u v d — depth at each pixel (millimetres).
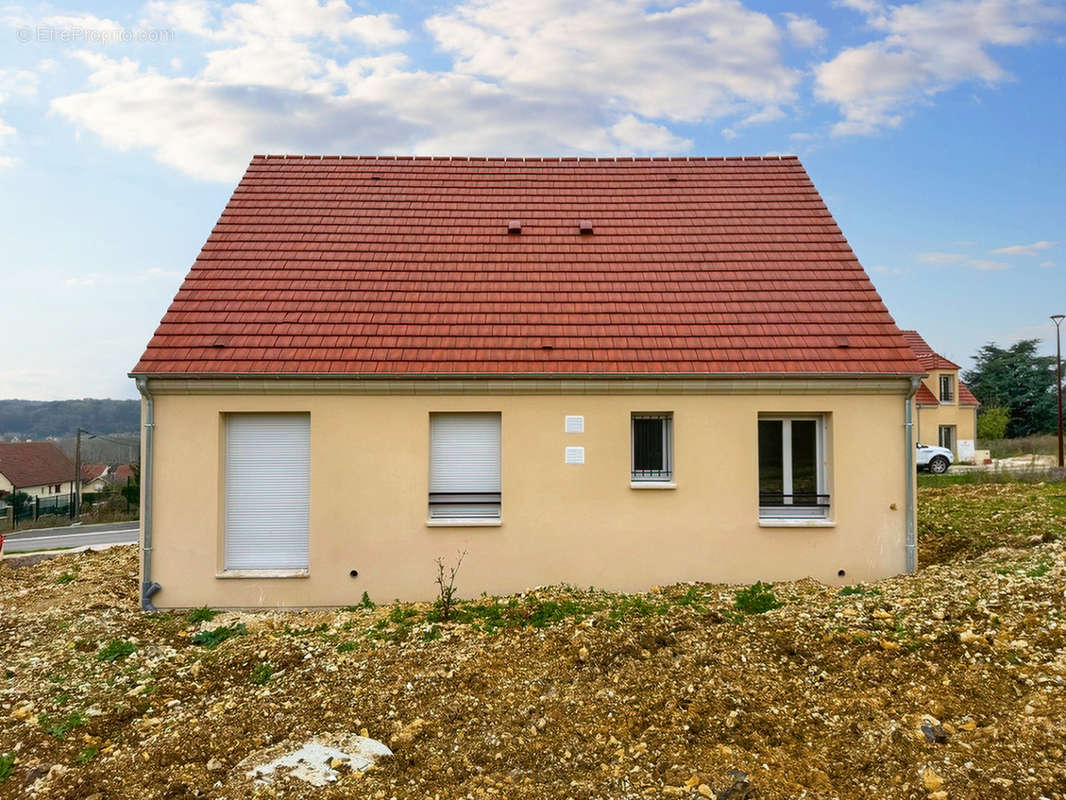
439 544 10188
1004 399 59844
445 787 5305
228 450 10352
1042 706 5695
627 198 13641
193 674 7574
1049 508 14203
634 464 10555
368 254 12070
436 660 7445
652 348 10570
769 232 12727
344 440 10180
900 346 10594
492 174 14258
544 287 11609
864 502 10383
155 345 10266
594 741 5801
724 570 10320
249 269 11609
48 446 62188
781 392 10375
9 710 6883
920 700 6098
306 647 8062
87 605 9914
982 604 7633
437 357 10336
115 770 5754
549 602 9133
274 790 5203
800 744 5656
